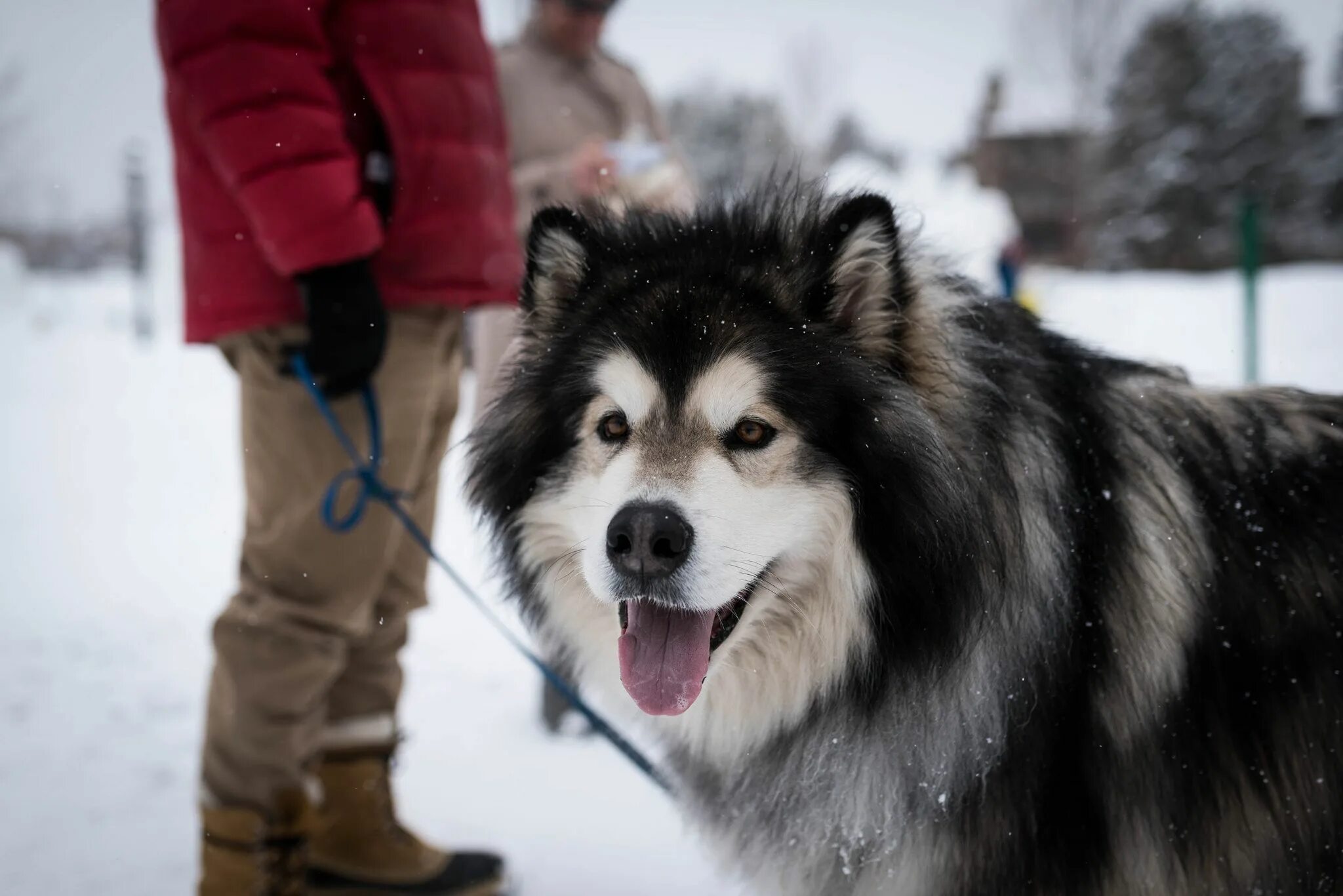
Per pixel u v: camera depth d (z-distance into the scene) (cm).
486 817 298
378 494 222
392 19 226
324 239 203
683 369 188
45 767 315
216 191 219
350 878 252
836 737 189
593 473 197
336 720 252
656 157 358
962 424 183
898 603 183
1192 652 185
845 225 188
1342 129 2567
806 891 194
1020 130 2916
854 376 186
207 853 226
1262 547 189
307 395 220
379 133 238
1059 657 181
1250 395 208
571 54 392
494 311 344
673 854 278
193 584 510
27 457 805
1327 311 1296
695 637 188
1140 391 201
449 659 424
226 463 797
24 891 248
